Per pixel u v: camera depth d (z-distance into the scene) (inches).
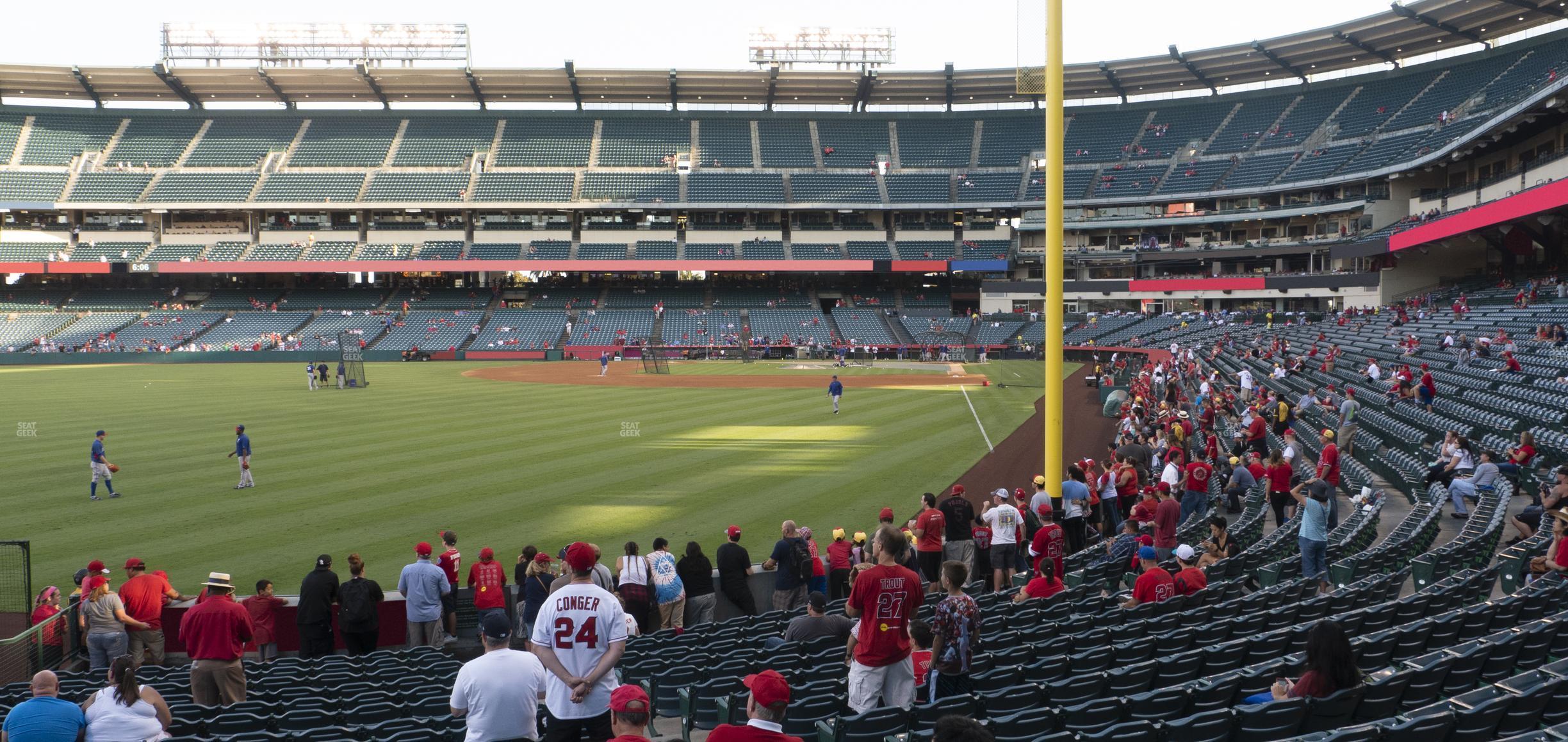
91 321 2974.9
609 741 245.8
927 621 418.0
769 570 545.0
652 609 514.0
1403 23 2481.5
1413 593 472.4
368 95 3344.0
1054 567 476.1
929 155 3363.7
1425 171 2409.0
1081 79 3125.0
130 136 3267.7
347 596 482.3
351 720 330.6
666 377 2225.6
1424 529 534.9
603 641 251.0
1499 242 2071.9
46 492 859.4
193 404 1595.7
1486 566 508.1
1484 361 1227.2
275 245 3144.7
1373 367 1245.1
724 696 325.7
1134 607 419.8
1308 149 2797.7
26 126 3218.5
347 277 3341.5
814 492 868.0
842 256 3230.8
